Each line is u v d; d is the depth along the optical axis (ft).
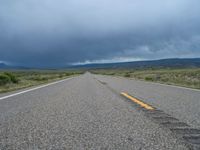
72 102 26.66
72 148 10.57
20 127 14.47
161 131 13.48
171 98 30.40
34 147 10.68
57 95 34.83
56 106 23.48
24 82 80.84
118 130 13.79
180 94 35.96
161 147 10.65
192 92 39.50
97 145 11.01
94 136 12.53
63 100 28.58
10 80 70.28
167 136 12.44
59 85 61.98
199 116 18.02
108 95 34.55
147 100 28.30
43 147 10.69
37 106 23.48
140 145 10.98
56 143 11.30
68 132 13.35
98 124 15.38
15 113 19.42
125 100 28.40
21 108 22.13
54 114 18.99
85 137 12.34
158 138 12.09
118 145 11.00
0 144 11.10
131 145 10.98
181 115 18.44
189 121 16.20
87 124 15.38
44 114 18.99
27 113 19.42
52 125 15.06
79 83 72.28
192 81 80.64
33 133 13.10
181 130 13.70
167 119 16.92
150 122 15.93
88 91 42.01
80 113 19.48
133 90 43.93
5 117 17.70
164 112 19.85
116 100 28.43
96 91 41.91
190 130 13.69
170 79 99.86
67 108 22.20
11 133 13.06
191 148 10.47
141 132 13.30
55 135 12.71
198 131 13.46
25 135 12.67
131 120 16.61
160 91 41.55
